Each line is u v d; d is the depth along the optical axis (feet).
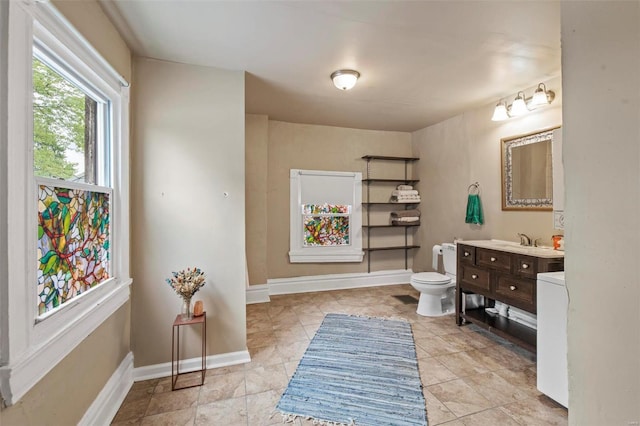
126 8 5.31
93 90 5.38
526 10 5.53
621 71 1.58
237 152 7.75
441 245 12.40
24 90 3.42
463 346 8.41
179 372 7.18
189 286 6.73
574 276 1.83
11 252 3.25
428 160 14.35
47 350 3.77
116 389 5.90
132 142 6.95
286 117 12.88
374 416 5.63
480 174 11.27
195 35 6.23
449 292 11.62
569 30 1.85
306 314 10.96
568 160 1.86
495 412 5.75
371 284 14.94
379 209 15.28
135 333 6.96
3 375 3.10
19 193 3.35
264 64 7.61
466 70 8.13
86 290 5.01
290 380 6.81
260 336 9.11
